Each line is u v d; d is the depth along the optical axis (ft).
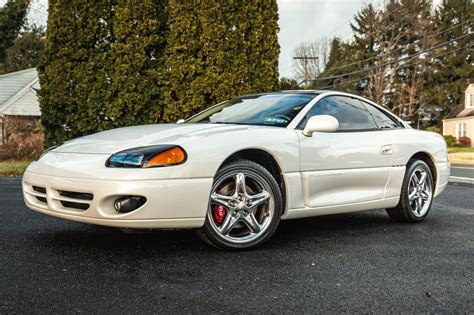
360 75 147.84
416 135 15.61
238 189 11.10
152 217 9.83
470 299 8.32
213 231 10.75
